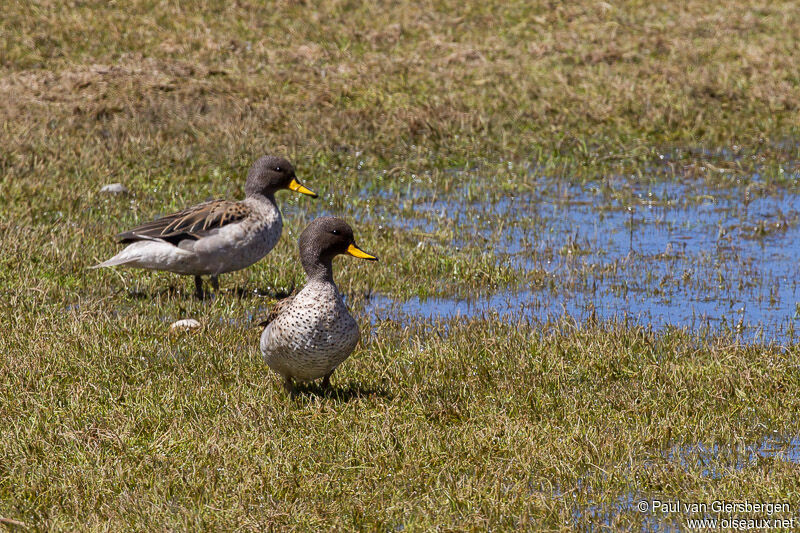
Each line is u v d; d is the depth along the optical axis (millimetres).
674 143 20938
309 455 8250
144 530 7129
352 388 9766
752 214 16922
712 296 13234
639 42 26188
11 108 20469
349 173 18906
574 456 8289
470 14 28188
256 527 7137
